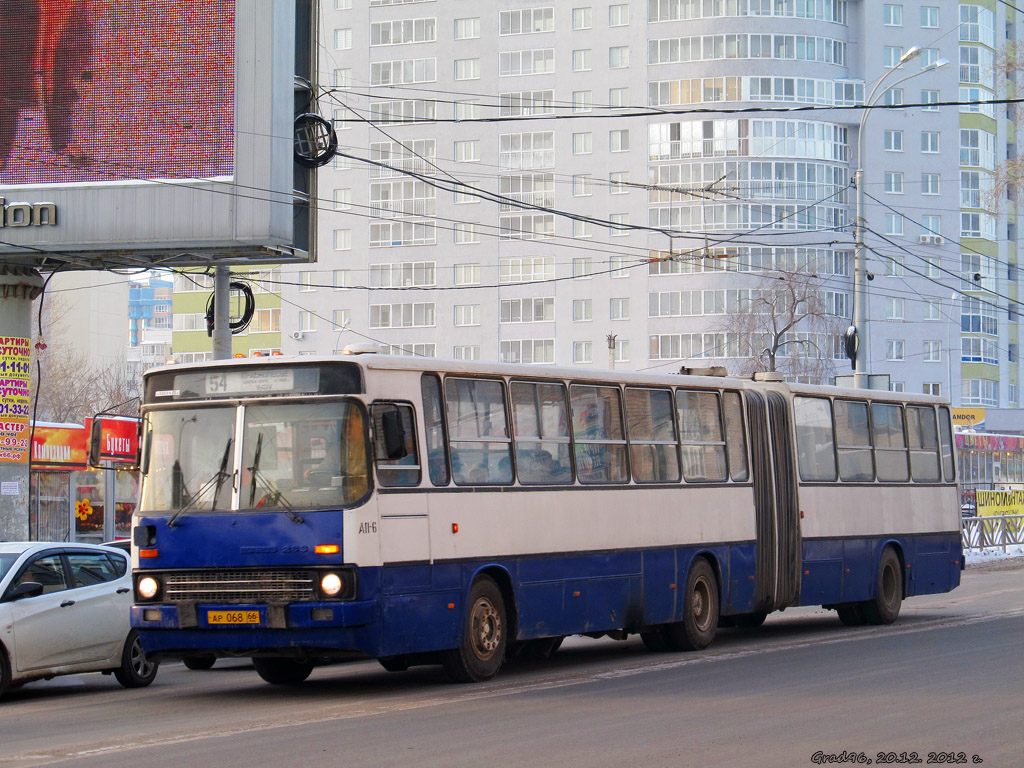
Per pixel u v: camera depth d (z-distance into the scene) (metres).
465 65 152.88
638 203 148.75
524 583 26.61
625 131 150.12
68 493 54.12
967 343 160.00
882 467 40.03
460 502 25.14
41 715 23.06
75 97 44.84
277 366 23.91
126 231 44.19
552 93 151.12
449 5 153.38
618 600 29.27
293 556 22.73
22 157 44.91
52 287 143.62
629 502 29.94
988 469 94.25
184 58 44.34
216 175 43.88
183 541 23.47
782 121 148.38
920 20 156.62
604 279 149.00
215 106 44.00
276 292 157.25
